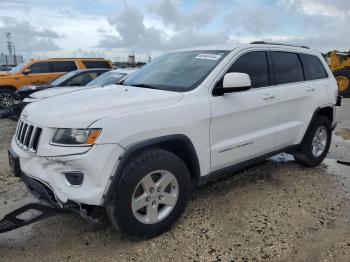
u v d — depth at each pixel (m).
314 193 4.59
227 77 3.73
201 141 3.66
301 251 3.26
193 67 4.14
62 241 3.45
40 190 3.17
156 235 3.48
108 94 3.74
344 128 9.19
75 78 10.88
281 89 4.61
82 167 2.95
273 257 3.17
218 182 4.93
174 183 3.46
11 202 4.36
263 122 4.40
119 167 3.03
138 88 3.98
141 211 3.41
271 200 4.35
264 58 4.54
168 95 3.58
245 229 3.64
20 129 3.61
